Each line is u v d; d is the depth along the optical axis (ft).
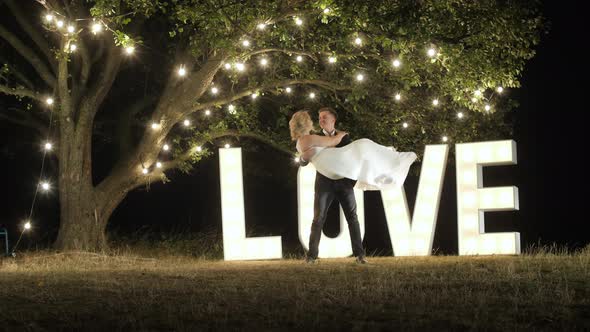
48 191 78.59
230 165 45.88
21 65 61.31
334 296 24.36
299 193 45.16
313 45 48.98
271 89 53.57
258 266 35.94
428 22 47.06
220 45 44.80
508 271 28.99
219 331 19.74
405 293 24.75
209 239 60.44
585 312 21.49
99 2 42.37
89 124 51.85
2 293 26.58
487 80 49.24
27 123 59.72
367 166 36.88
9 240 70.08
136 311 22.49
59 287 27.81
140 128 67.21
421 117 56.39
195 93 50.80
